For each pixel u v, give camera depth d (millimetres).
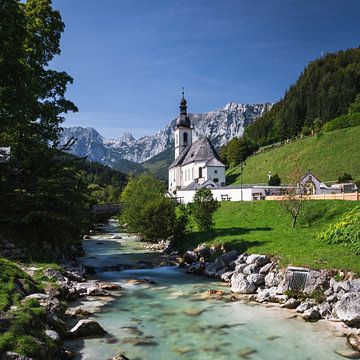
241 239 31359
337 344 14375
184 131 126188
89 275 27406
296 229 34000
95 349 13797
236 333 15594
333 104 151625
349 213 34188
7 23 24781
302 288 20047
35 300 15594
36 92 28594
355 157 85188
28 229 27359
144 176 79750
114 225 84000
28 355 11172
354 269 19578
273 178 77375
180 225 40156
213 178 89500
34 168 29688
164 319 17281
